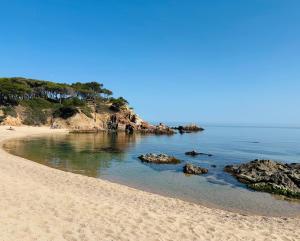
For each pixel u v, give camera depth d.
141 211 12.62
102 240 9.24
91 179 21.53
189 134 104.12
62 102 115.50
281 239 10.85
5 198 12.07
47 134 75.12
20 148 42.22
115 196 16.70
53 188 15.79
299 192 20.75
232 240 10.25
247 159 40.22
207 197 19.77
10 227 9.30
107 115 109.75
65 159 34.25
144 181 24.11
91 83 135.00
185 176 26.61
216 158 40.16
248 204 18.42
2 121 83.62
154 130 104.38
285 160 42.03
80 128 95.69
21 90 99.06
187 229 10.91
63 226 9.99
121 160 35.25
